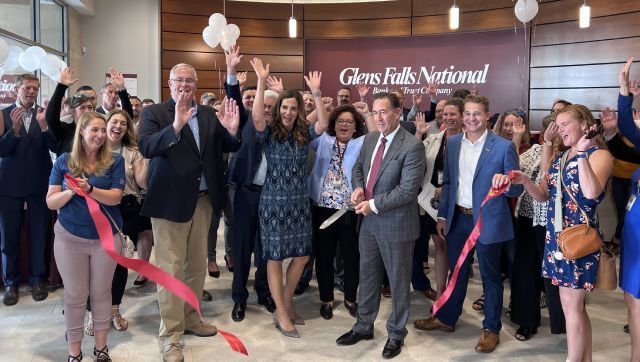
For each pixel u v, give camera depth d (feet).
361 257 10.99
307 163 12.89
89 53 29.63
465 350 10.87
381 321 12.41
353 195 10.55
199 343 11.08
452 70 28.91
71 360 9.62
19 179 13.48
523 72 26.81
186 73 10.39
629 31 22.97
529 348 10.98
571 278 8.63
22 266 14.71
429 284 14.37
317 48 31.24
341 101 16.55
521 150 13.82
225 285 15.12
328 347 10.96
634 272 8.92
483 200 10.46
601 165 8.54
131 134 12.42
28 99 13.75
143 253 14.48
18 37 21.39
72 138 12.66
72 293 9.41
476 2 28.04
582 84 24.62
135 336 11.46
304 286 14.64
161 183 10.02
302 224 11.55
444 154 11.94
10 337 11.32
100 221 9.07
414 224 10.48
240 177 12.22
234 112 10.44
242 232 12.31
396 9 29.96
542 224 10.84
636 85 11.23
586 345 9.14
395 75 30.17
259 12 31.14
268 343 11.14
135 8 29.86
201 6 30.63
